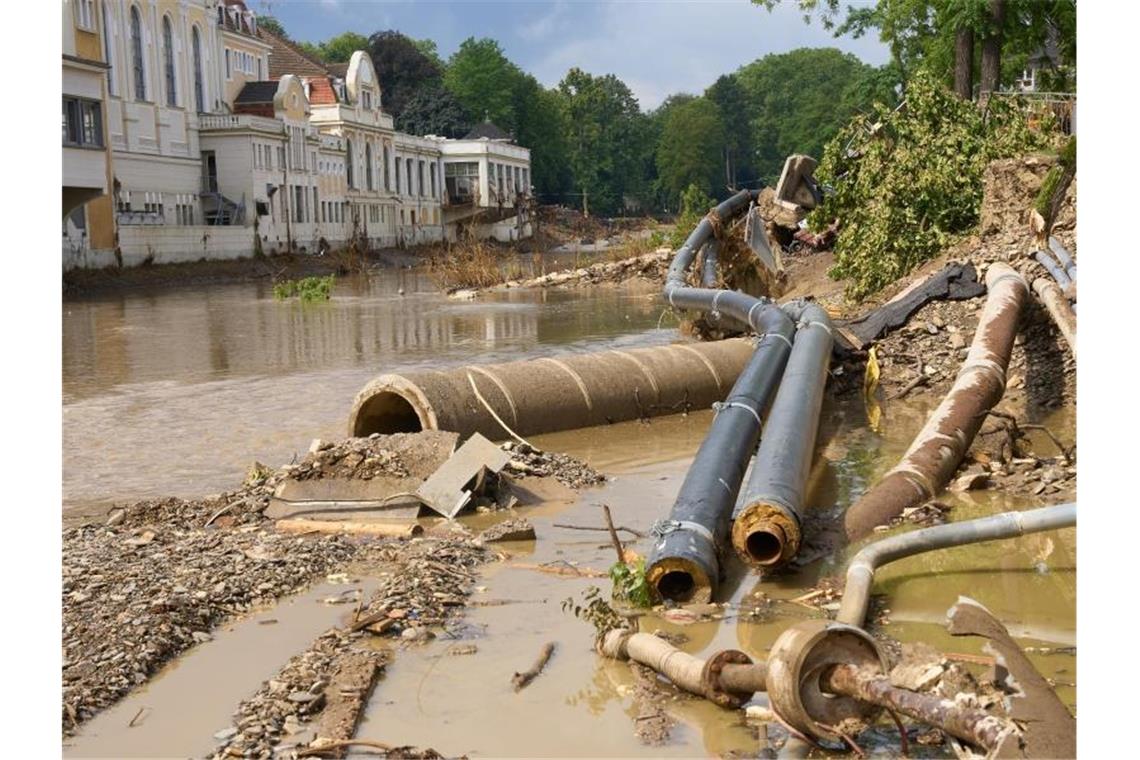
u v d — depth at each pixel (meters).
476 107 124.31
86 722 6.93
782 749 6.35
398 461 11.97
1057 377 15.40
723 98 151.62
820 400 12.91
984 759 5.75
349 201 84.94
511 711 6.92
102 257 53.00
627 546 10.26
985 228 21.38
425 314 35.94
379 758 6.34
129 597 8.78
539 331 29.23
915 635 7.89
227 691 7.34
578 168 144.50
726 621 8.39
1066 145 20.44
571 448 14.51
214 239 63.41
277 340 28.75
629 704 6.98
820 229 28.19
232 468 13.92
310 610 8.80
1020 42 34.47
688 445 14.65
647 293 41.69
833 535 10.30
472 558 9.94
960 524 8.95
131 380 21.73
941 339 17.92
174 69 67.69
